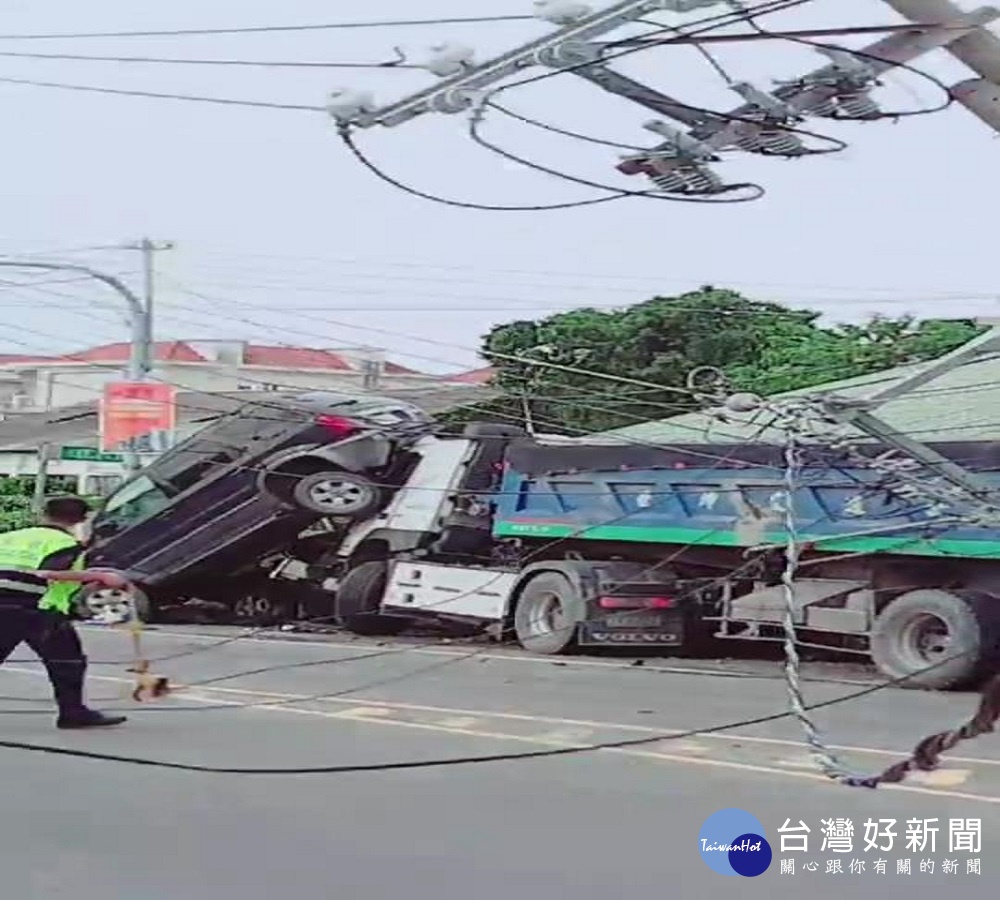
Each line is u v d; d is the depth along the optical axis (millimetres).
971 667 13938
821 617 15602
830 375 28156
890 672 14586
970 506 11969
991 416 15688
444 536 19344
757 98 9766
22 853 7250
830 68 9664
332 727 11258
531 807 8250
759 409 11516
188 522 21047
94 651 17672
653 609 17062
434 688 13953
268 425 20406
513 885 6680
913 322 28797
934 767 8617
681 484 16625
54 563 10781
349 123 10148
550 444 18156
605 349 29312
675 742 10445
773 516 15656
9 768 9398
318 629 21094
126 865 7020
